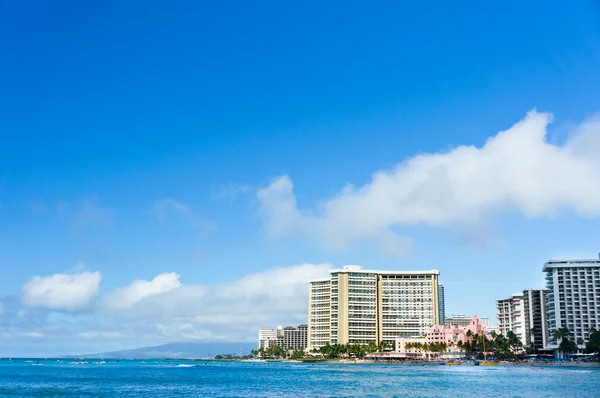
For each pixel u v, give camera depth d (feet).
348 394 515.09
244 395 519.60
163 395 528.22
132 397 508.94
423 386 599.57
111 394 541.75
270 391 558.56
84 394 540.93
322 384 645.92
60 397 508.53
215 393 542.16
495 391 535.19
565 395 492.95
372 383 654.53
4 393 552.00
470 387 583.99
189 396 515.91
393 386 604.90
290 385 636.07
